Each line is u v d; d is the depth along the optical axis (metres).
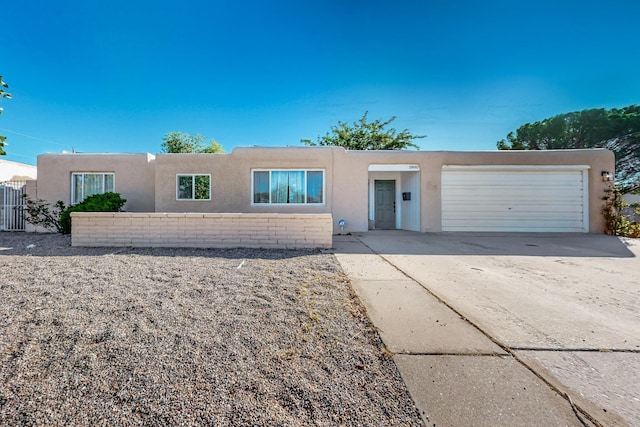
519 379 1.91
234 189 10.41
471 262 5.60
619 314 3.03
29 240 7.70
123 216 6.65
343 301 3.30
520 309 3.16
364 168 10.47
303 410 1.60
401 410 1.62
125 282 3.84
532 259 5.92
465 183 10.58
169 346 2.21
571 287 4.01
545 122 22.97
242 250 6.39
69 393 1.67
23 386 1.71
